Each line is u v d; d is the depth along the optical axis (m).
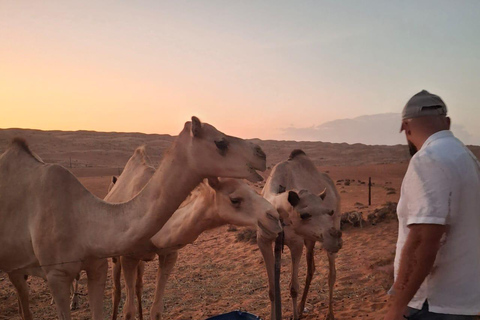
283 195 6.35
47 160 87.56
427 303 2.82
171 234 5.69
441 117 2.89
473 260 2.74
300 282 9.41
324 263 10.74
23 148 5.39
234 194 5.21
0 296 9.09
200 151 4.16
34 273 5.20
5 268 5.31
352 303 7.79
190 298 8.79
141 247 5.74
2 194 5.14
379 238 12.66
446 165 2.64
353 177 41.16
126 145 119.00
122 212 4.51
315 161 92.44
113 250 4.53
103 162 94.62
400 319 2.62
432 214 2.58
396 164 53.22
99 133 137.75
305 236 6.15
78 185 4.92
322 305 7.86
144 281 10.22
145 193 4.39
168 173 4.27
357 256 10.98
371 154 100.06
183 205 5.87
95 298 5.07
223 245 13.95
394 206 14.99
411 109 2.91
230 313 5.56
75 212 4.76
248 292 8.95
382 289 8.26
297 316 7.03
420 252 2.59
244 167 4.13
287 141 134.12
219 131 4.24
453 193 2.61
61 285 4.77
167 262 6.09
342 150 112.06
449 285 2.76
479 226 2.78
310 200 6.05
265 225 5.06
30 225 4.91
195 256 12.77
